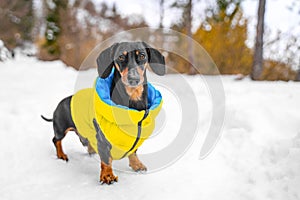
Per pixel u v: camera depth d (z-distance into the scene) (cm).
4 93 740
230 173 328
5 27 2025
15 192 299
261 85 819
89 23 2434
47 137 448
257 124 418
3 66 1263
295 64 1345
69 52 2202
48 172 340
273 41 1364
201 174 331
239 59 1480
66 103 356
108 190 303
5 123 498
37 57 2059
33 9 2183
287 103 503
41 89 800
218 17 1485
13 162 364
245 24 1495
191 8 1422
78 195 293
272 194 276
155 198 287
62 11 2188
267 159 336
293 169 294
